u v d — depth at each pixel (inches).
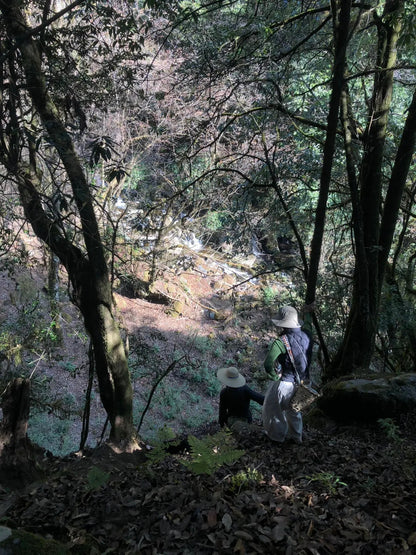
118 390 223.5
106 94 263.6
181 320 833.5
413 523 129.0
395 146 378.9
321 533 125.9
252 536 123.6
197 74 333.1
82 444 269.0
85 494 153.6
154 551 121.1
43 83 195.2
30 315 424.5
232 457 156.5
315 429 267.9
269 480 167.9
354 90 398.3
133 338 327.3
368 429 256.4
